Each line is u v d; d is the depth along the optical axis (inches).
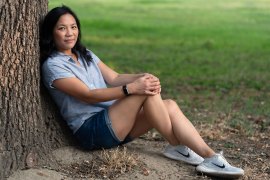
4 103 184.4
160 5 1106.1
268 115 304.3
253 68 501.7
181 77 447.8
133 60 532.7
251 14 973.2
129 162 197.5
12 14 184.4
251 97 369.1
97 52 578.2
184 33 753.6
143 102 196.7
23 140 188.1
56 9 196.7
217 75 460.1
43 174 185.6
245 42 684.7
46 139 197.6
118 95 194.5
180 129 199.8
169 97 363.3
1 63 183.8
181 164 205.8
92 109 201.9
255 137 257.0
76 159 199.0
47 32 197.3
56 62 195.3
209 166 195.0
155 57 556.1
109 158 196.9
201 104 338.3
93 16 899.4
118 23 823.7
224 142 246.1
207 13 983.0
